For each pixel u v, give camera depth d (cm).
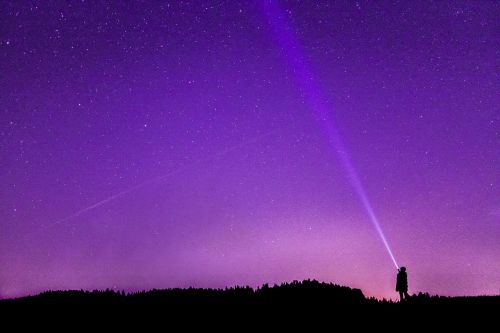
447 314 966
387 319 971
